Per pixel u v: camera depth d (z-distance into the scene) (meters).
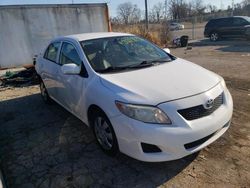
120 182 2.90
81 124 4.47
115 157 3.35
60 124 4.55
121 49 3.96
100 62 3.60
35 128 4.48
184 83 3.01
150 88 2.89
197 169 3.00
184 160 3.18
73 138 3.99
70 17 11.15
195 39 20.25
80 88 3.60
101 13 11.88
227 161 3.10
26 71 8.18
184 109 2.71
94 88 3.24
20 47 10.34
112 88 3.02
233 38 16.86
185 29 33.78
